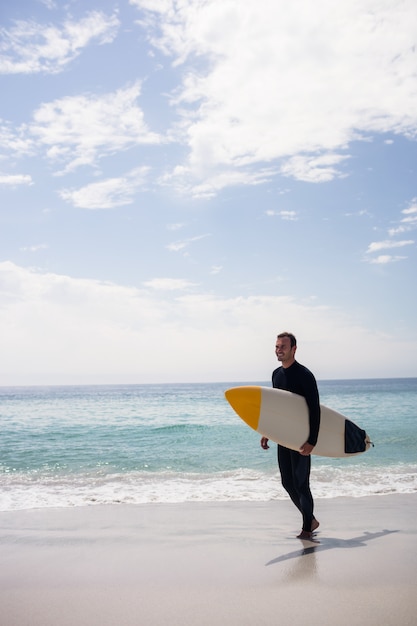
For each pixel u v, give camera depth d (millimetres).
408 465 10102
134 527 4973
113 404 34094
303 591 2945
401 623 2469
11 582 3227
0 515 5664
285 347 4602
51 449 12703
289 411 4523
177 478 8734
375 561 3551
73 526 5039
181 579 3238
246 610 2674
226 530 4812
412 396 43844
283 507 6105
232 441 14203
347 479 8406
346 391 64812
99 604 2805
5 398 49062
